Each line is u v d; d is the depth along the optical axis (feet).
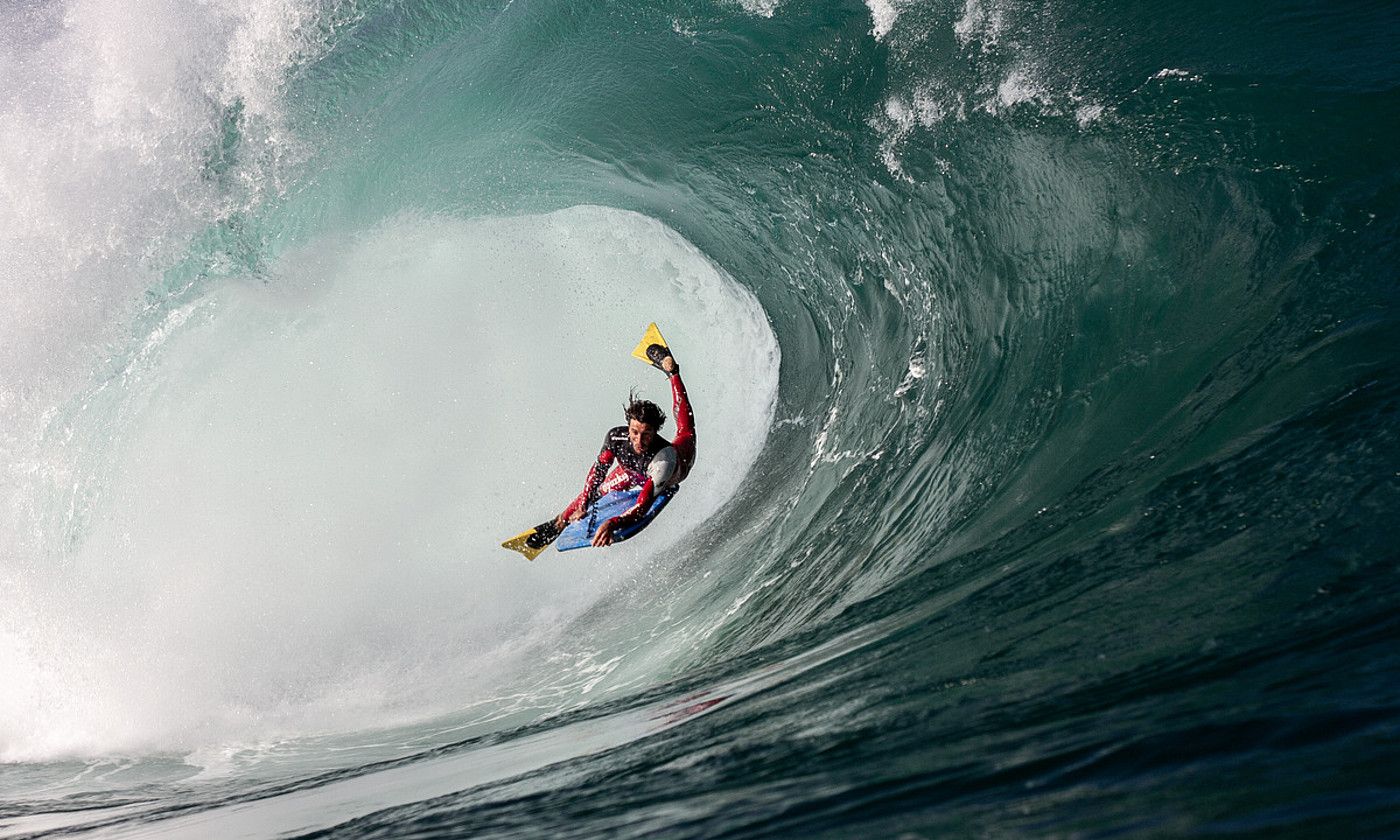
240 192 127.24
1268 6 99.76
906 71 112.57
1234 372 65.36
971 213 99.09
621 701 71.67
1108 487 62.18
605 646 94.84
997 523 68.03
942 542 70.95
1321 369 59.98
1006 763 26.84
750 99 122.72
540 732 67.41
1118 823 20.57
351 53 135.74
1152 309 77.10
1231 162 83.87
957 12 114.21
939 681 40.73
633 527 72.69
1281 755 22.85
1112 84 98.37
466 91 136.67
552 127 134.31
